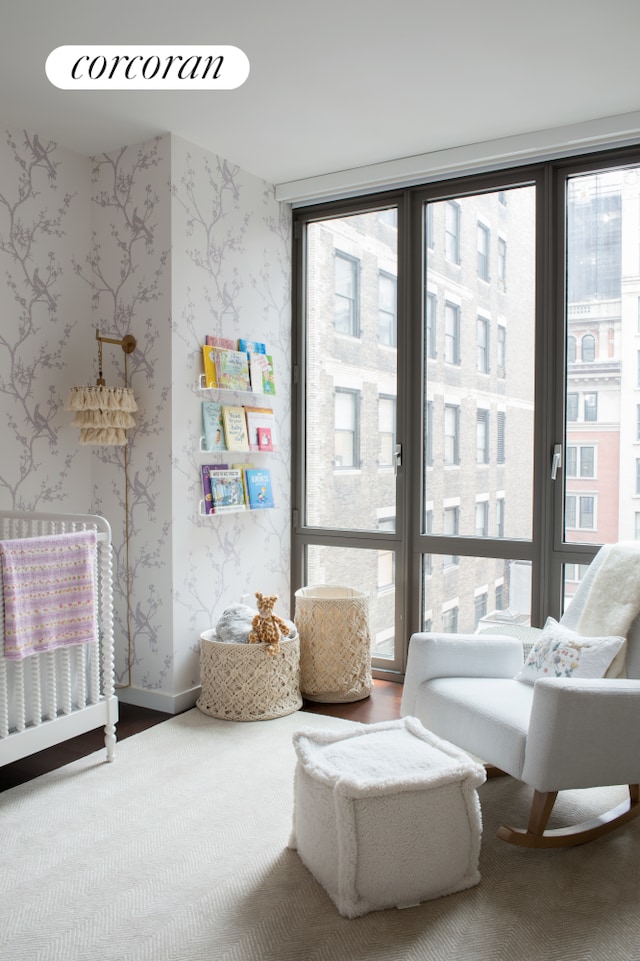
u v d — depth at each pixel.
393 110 2.84
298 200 3.66
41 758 2.63
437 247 3.45
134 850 2.02
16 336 2.94
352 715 3.10
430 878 1.80
